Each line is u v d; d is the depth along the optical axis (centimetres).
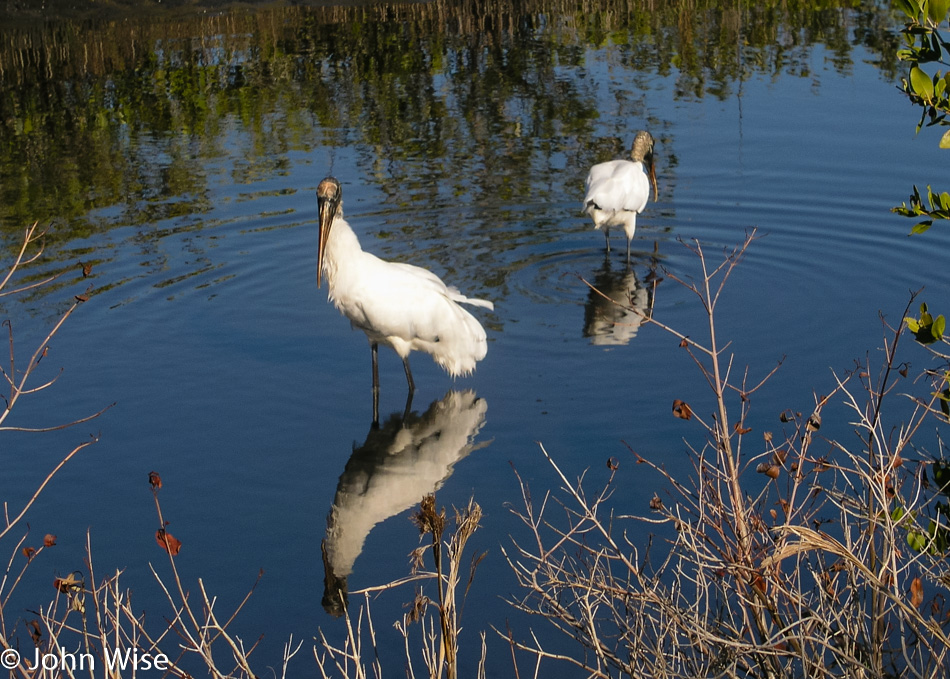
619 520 590
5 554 583
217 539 598
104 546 592
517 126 1438
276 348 847
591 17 2109
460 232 1086
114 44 1909
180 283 966
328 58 1822
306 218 1127
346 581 554
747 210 1127
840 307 888
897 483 454
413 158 1317
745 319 871
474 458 673
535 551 568
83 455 689
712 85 1598
